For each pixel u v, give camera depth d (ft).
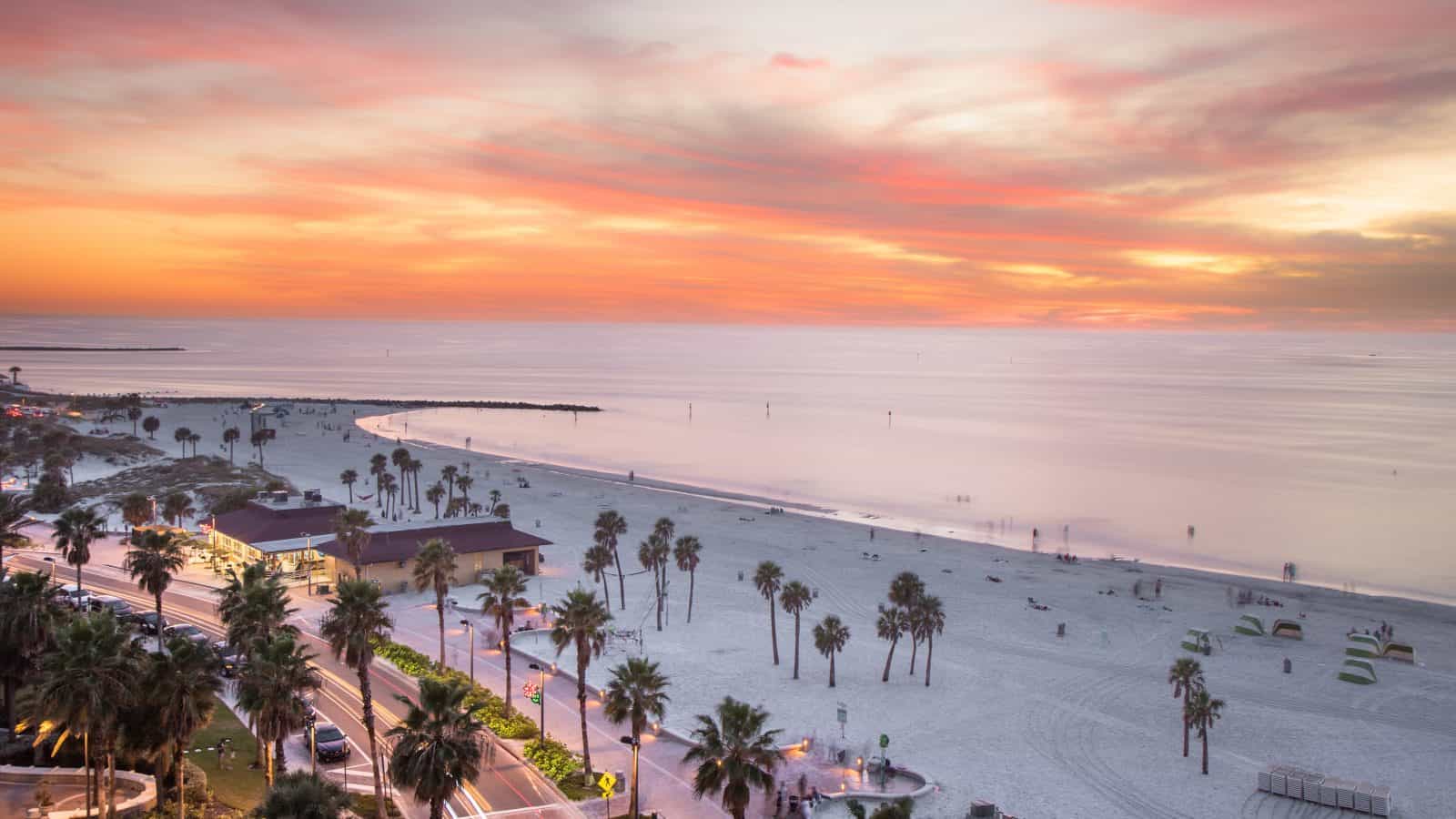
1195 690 228.22
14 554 381.19
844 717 241.35
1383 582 458.91
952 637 332.39
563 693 263.08
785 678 285.43
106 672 145.89
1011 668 297.94
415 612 336.49
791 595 288.51
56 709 143.02
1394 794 211.41
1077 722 253.44
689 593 383.65
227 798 179.22
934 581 418.31
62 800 167.22
